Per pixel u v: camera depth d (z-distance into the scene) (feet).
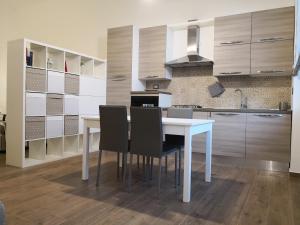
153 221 6.18
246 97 13.71
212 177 10.15
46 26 20.77
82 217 6.31
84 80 14.30
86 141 9.48
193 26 14.32
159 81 16.21
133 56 15.24
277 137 11.14
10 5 22.38
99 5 18.35
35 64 12.23
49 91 12.04
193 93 15.20
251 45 12.34
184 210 6.86
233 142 12.09
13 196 7.62
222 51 13.03
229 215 6.58
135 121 8.19
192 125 7.57
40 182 9.03
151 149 8.02
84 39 19.03
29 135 11.16
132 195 7.94
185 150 7.61
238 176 10.34
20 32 22.07
